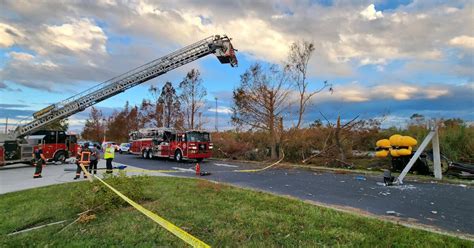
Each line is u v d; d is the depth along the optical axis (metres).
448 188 10.59
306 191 10.09
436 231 5.57
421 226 5.95
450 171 13.34
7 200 8.65
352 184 11.60
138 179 8.49
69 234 5.49
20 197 9.01
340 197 9.02
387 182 11.38
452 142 16.14
